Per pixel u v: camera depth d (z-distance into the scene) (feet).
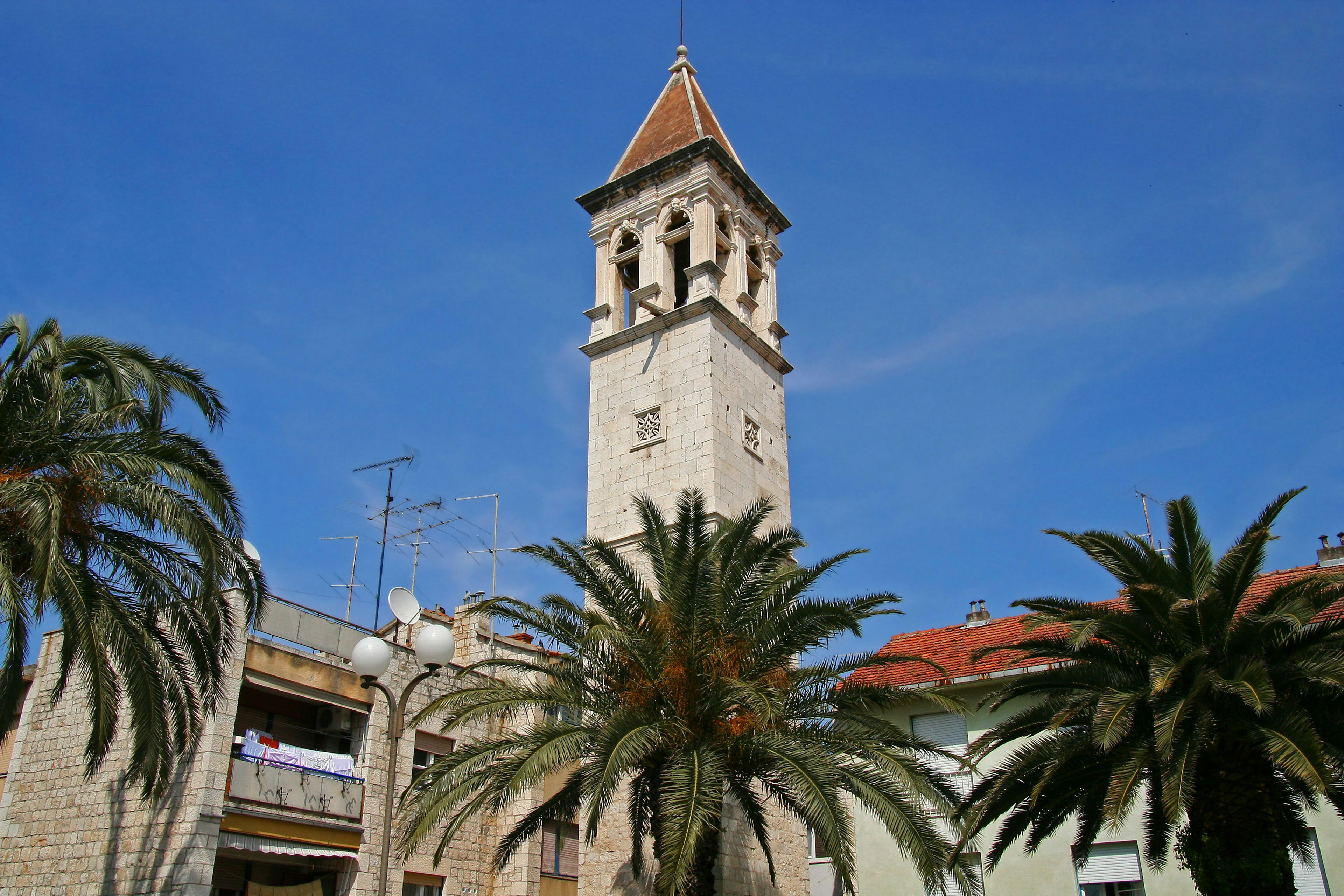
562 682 96.68
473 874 136.67
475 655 150.00
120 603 84.07
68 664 80.48
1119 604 116.57
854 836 120.06
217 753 111.75
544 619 99.55
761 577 100.68
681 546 101.50
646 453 147.84
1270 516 82.28
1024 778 87.56
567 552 101.50
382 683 127.95
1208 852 79.92
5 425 81.76
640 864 101.19
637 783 101.04
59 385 81.76
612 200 168.25
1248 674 74.69
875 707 99.86
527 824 98.27
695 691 92.53
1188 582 85.66
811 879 136.77
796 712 94.73
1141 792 116.06
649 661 92.84
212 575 82.38
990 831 123.75
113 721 80.69
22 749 122.42
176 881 106.42
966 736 130.00
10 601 73.31
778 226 176.35
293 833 116.78
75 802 116.57
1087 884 116.26
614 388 155.02
